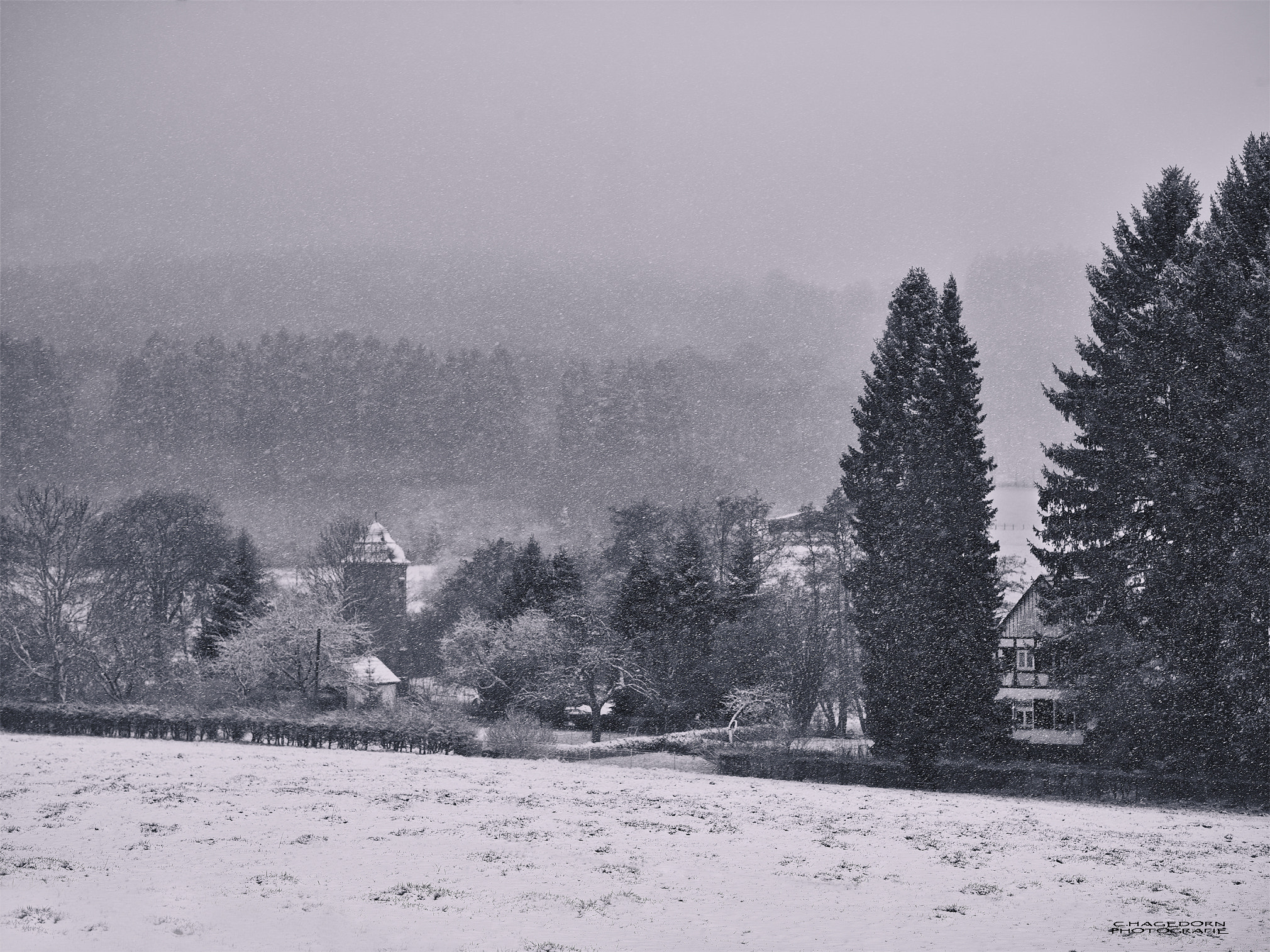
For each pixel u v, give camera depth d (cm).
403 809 3150
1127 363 4647
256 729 5297
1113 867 2569
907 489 5100
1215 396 4525
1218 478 4419
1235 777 4228
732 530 9975
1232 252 4647
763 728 5944
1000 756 4806
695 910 2075
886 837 2931
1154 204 4947
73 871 2242
